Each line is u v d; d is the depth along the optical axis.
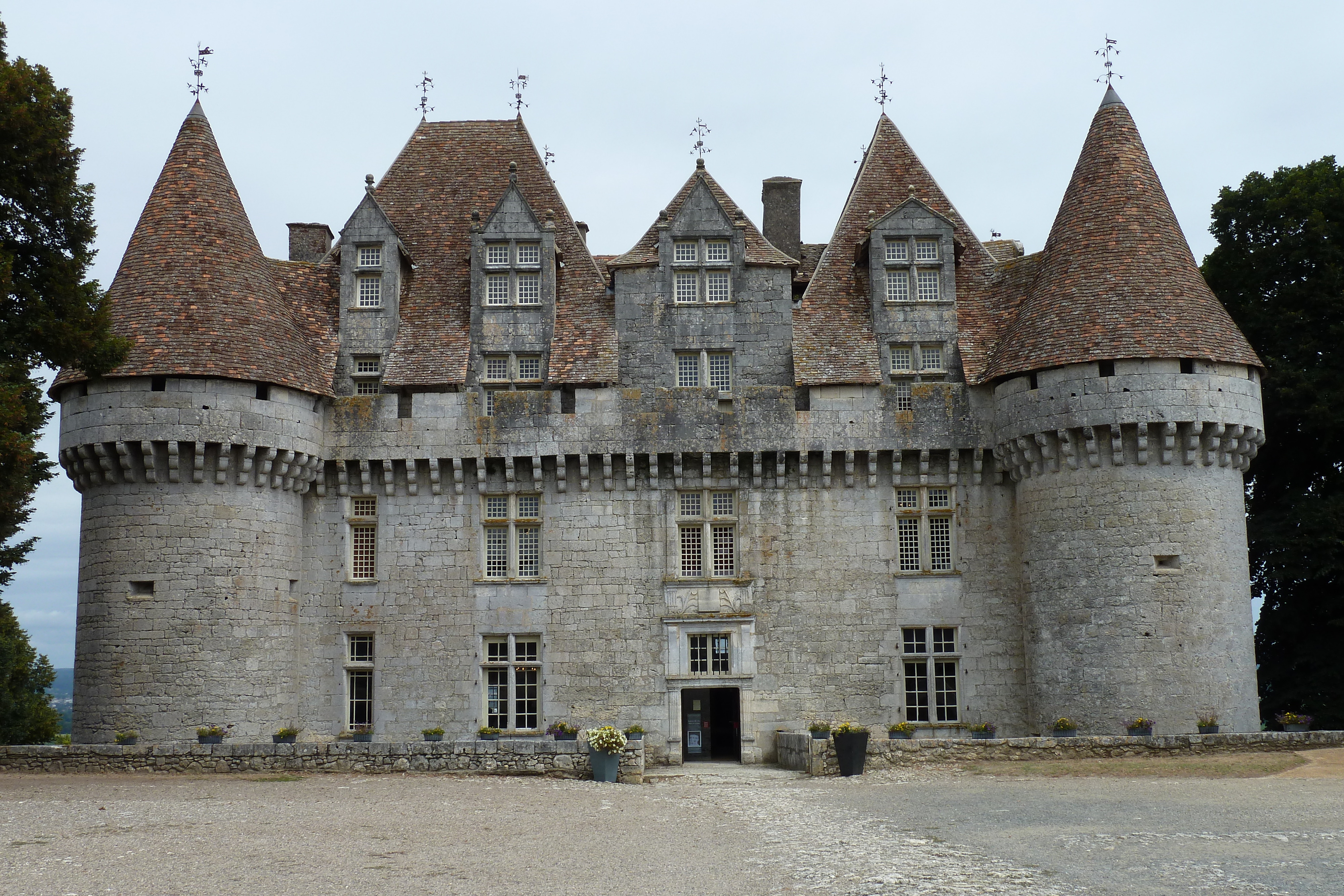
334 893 15.46
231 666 31.59
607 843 19.05
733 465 34.94
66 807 22.09
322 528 34.81
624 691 33.97
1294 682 39.72
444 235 38.50
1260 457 41.34
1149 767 27.17
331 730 33.88
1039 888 15.27
